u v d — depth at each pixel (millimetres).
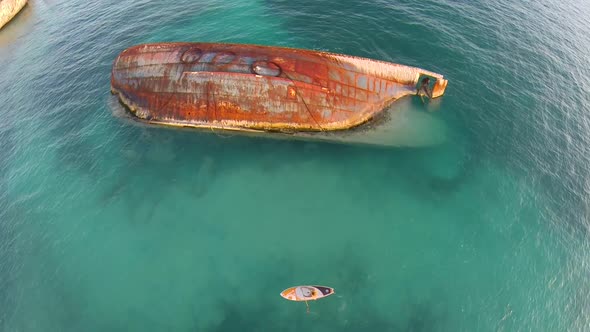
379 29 36750
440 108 28828
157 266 21188
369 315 18938
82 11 44750
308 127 26609
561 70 32719
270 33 37469
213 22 40250
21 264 21938
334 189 24703
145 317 19172
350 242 22078
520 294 19969
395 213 23406
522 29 37344
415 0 40562
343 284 20141
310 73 25531
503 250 21672
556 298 19891
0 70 37375
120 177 25750
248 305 19375
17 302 20422
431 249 21750
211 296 19797
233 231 22656
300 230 22641
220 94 25984
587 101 29969
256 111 26172
